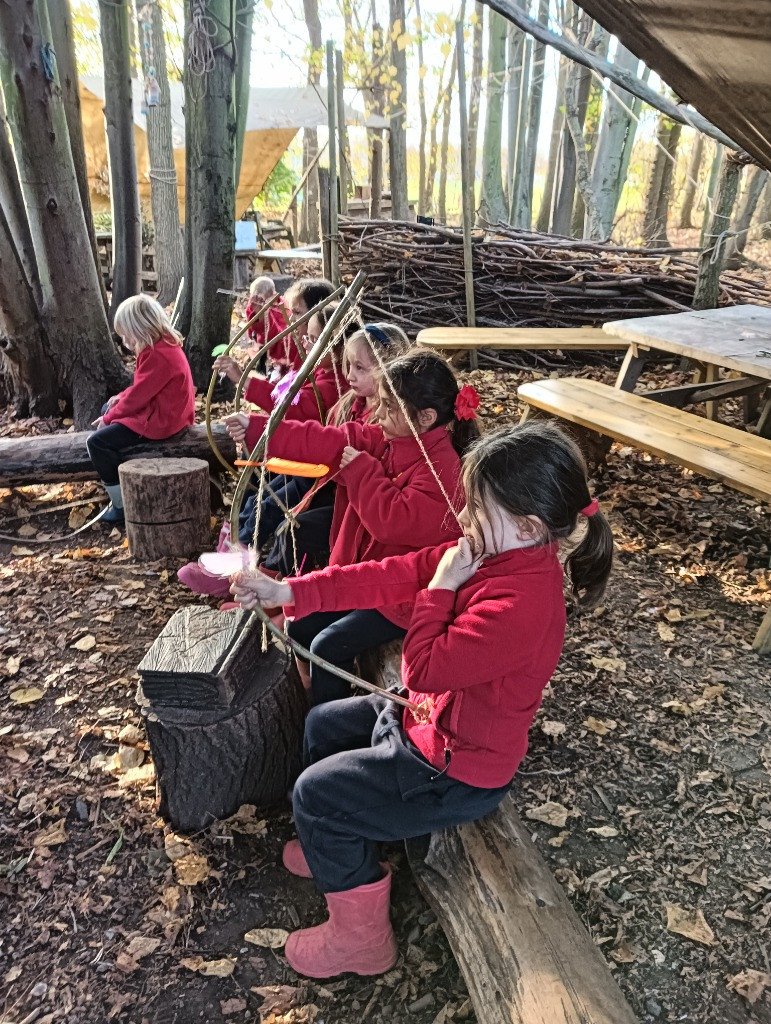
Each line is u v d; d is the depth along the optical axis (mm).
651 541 3684
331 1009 1651
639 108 11039
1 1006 1629
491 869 1593
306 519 2812
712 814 2100
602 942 1738
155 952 1754
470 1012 1618
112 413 3689
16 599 3148
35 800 2139
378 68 13344
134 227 5965
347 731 1853
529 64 12586
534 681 1459
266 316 4438
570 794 2164
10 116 4336
